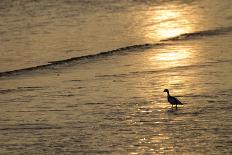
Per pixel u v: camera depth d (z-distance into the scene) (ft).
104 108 162.40
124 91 177.88
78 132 145.38
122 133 144.15
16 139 141.79
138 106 163.63
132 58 221.66
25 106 166.20
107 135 143.02
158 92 175.94
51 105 166.30
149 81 188.14
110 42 252.01
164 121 151.64
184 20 305.73
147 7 347.77
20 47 246.06
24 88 185.37
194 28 281.54
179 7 349.61
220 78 188.85
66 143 138.72
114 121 152.35
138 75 196.03
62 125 150.30
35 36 267.18
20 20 310.24
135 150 134.00
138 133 143.95
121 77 194.29
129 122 151.53
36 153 133.49
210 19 306.76
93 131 145.89
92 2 359.87
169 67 205.46
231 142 137.69
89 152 133.39
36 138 142.31
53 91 180.45
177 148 134.72
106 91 178.40
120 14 324.60
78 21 303.27
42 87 185.78
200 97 169.68
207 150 133.39
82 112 159.74
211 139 139.33
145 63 212.84
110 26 289.12
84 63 216.54
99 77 195.52
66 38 261.44
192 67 204.33
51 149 135.54
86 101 168.96
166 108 161.79
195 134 142.41
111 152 133.18
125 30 278.87
